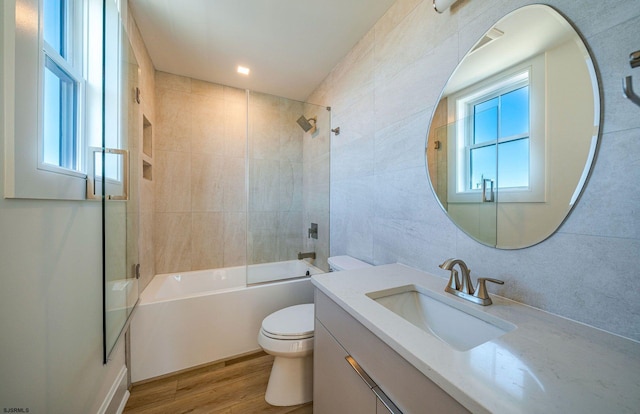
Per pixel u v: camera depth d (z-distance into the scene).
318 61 2.03
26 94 0.62
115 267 1.13
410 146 1.31
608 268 0.63
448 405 0.48
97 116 1.02
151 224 2.07
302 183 2.53
